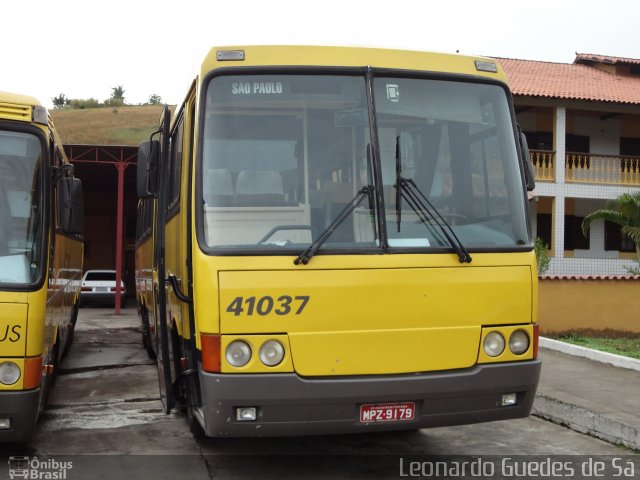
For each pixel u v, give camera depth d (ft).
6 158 19.99
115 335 55.42
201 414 16.84
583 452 22.26
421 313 16.78
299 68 17.74
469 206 17.98
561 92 83.82
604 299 46.03
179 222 20.68
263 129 17.38
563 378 31.45
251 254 16.22
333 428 16.24
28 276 19.26
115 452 21.74
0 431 18.52
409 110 18.03
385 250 16.79
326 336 16.20
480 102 18.80
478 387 16.94
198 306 16.25
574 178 87.51
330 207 17.06
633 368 33.73
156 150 19.89
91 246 109.29
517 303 17.58
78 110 272.51
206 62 17.57
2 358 18.57
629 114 90.33
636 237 64.59
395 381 16.31
